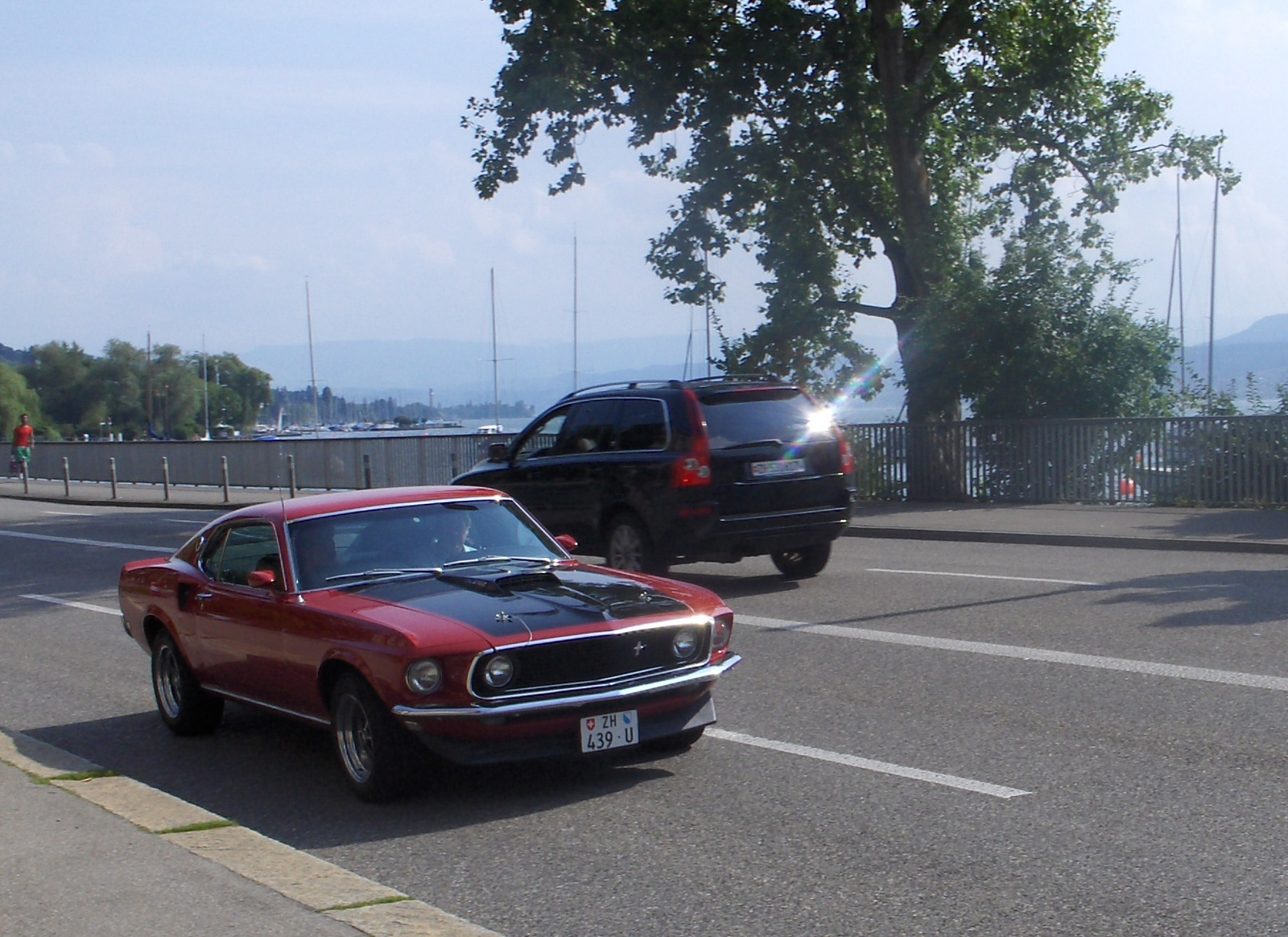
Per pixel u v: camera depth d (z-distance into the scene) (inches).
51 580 702.5
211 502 1252.5
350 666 268.8
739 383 552.4
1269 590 486.0
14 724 370.9
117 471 1637.6
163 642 347.3
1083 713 314.8
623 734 264.4
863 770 277.9
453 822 257.4
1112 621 432.1
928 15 982.4
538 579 291.9
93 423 4510.3
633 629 265.6
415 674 252.7
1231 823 233.6
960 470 928.3
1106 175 1092.5
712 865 225.1
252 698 311.7
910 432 952.3
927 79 978.7
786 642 426.6
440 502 321.1
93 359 4665.4
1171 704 319.0
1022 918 195.0
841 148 1050.1
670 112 1047.0
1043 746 289.1
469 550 310.5
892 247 1082.1
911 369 986.7
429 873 228.7
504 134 1043.9
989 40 953.5
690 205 1079.6
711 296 1102.4
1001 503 903.1
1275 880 206.1
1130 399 935.0
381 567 301.0
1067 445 872.9
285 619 287.6
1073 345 927.0
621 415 559.8
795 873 219.0
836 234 1118.4
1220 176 1087.6
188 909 196.1
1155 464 829.8
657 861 228.7
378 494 326.3
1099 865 215.6
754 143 1051.9
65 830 239.5
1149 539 658.8
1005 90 1008.2
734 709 338.0
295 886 206.7
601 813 258.1
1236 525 698.8
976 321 941.2
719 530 525.0
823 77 1016.2
